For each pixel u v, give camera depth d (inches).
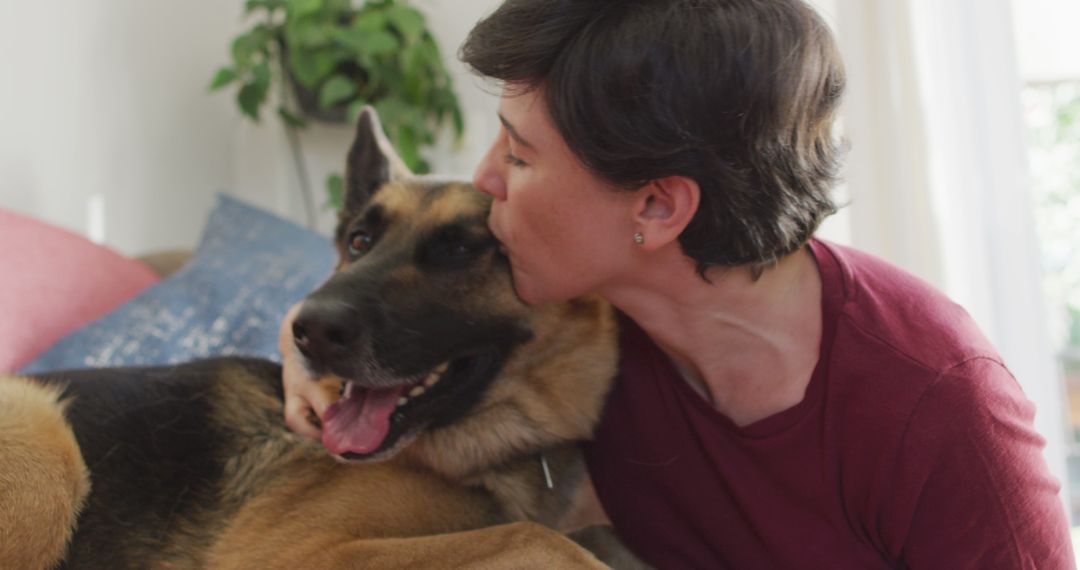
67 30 107.5
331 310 48.6
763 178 41.8
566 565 47.3
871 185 88.8
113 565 54.5
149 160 120.9
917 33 86.9
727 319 46.6
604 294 49.3
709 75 39.4
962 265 87.2
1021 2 92.4
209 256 88.0
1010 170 86.1
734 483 50.1
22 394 56.0
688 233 43.2
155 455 57.3
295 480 56.1
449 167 131.0
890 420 45.2
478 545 48.4
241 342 80.0
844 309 46.8
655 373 54.2
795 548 50.0
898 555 49.8
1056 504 46.2
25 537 51.9
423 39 120.9
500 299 54.2
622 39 39.6
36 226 86.4
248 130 135.9
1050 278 98.0
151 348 76.6
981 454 44.2
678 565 55.7
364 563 49.1
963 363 45.1
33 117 102.0
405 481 54.8
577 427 58.0
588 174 41.9
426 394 53.6
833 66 43.0
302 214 136.7
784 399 48.0
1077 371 98.4
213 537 55.6
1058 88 93.7
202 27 131.9
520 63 41.8
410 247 53.8
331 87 115.6
